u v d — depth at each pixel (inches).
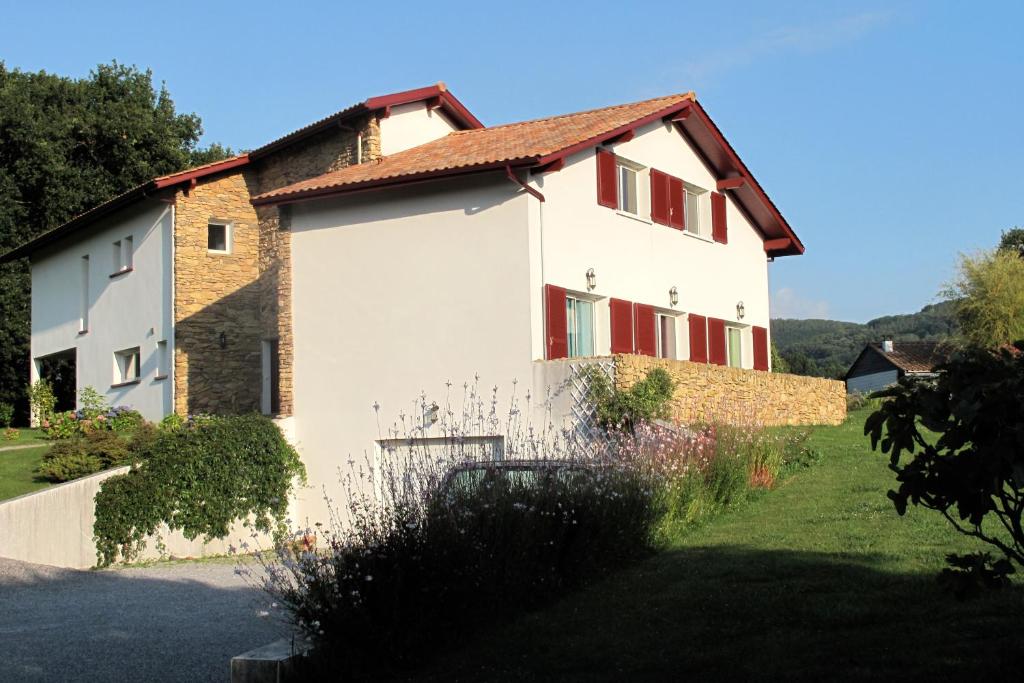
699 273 970.7
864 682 253.3
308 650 301.9
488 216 762.2
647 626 319.9
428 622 313.3
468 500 352.8
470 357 757.9
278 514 769.6
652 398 689.0
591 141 797.9
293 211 836.6
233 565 650.8
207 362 975.6
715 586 357.7
